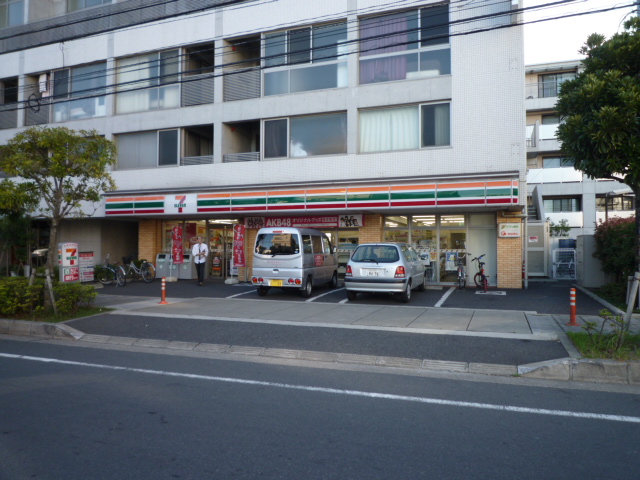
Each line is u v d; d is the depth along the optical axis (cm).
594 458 412
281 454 420
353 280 1258
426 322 977
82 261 1769
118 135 1933
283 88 1709
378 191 1521
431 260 1645
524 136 1446
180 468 393
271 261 1366
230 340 877
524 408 541
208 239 1944
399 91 1564
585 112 788
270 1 1697
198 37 1800
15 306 1055
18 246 1894
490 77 1475
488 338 827
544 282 1852
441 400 570
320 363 758
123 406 543
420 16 1557
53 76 2045
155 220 1955
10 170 1012
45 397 573
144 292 1541
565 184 2884
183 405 548
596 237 1484
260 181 1709
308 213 1688
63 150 1035
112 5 1930
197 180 1791
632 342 736
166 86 1864
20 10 2088
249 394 591
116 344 904
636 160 732
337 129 1648
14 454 419
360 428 480
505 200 1392
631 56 794
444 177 1452
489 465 399
